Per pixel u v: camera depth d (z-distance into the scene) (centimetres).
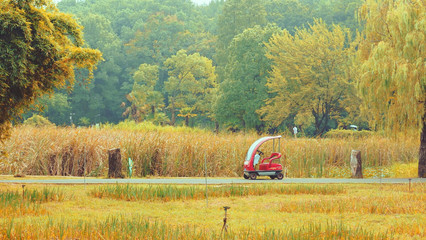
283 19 17475
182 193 2538
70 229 1495
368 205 2194
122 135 4369
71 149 3997
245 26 15475
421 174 4041
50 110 16525
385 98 4081
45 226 1566
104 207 2186
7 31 2384
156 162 4091
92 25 19588
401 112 3966
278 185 2959
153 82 14925
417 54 3878
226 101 11081
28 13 2503
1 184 2880
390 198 2464
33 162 3822
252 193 2711
